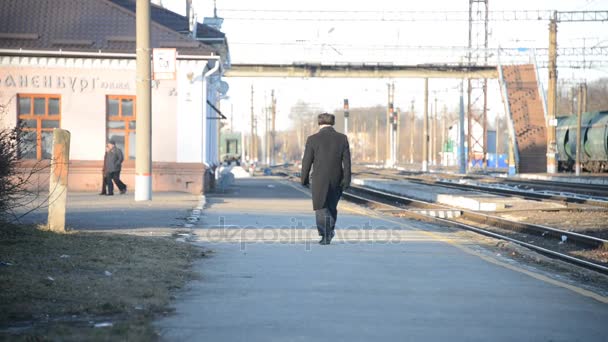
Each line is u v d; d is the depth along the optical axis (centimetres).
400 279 3166
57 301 2445
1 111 5822
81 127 9100
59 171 4178
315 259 3706
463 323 2322
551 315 2483
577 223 7512
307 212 6712
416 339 2092
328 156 4147
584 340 2133
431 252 4134
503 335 2169
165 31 9406
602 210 8812
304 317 2359
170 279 2964
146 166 7100
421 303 2641
